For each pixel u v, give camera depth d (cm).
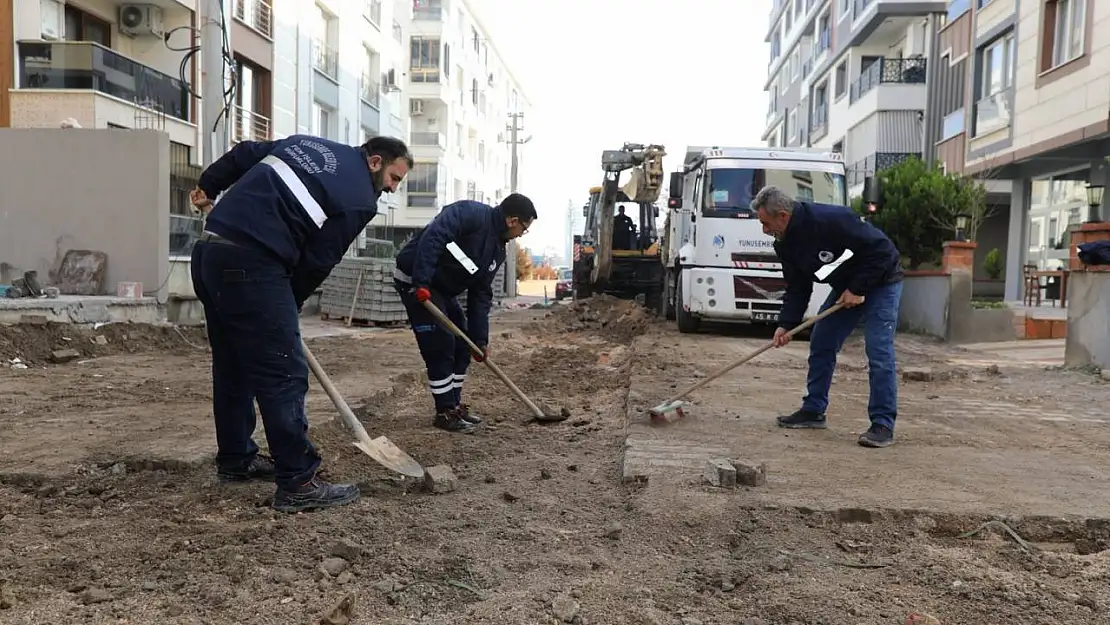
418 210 4319
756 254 1257
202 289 380
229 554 310
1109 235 905
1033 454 498
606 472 457
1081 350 911
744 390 721
